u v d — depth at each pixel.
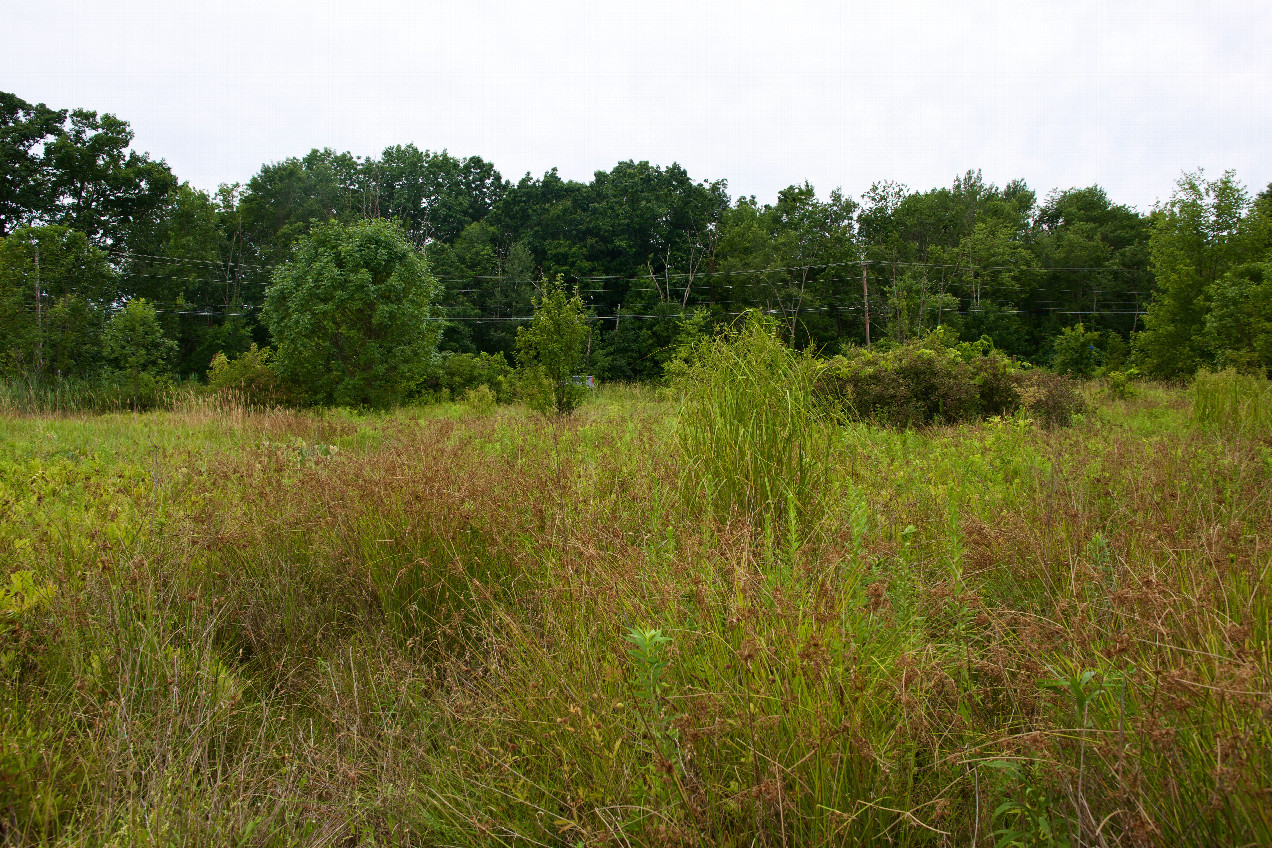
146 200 39.19
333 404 22.88
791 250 49.12
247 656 3.44
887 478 5.10
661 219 54.28
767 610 2.37
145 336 24.95
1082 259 52.75
